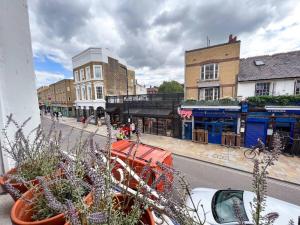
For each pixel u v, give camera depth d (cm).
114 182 132
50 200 98
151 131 1830
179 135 1608
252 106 1230
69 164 131
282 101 1130
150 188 134
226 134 1325
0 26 196
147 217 121
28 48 240
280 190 710
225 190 462
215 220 366
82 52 2700
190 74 1747
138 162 482
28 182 131
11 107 211
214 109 1355
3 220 165
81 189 121
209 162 1013
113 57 2859
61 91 4031
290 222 138
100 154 131
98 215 88
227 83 1557
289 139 1123
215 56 1599
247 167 926
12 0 211
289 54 1555
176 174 148
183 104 1528
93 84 2566
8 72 206
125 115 2072
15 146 178
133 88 3631
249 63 1666
